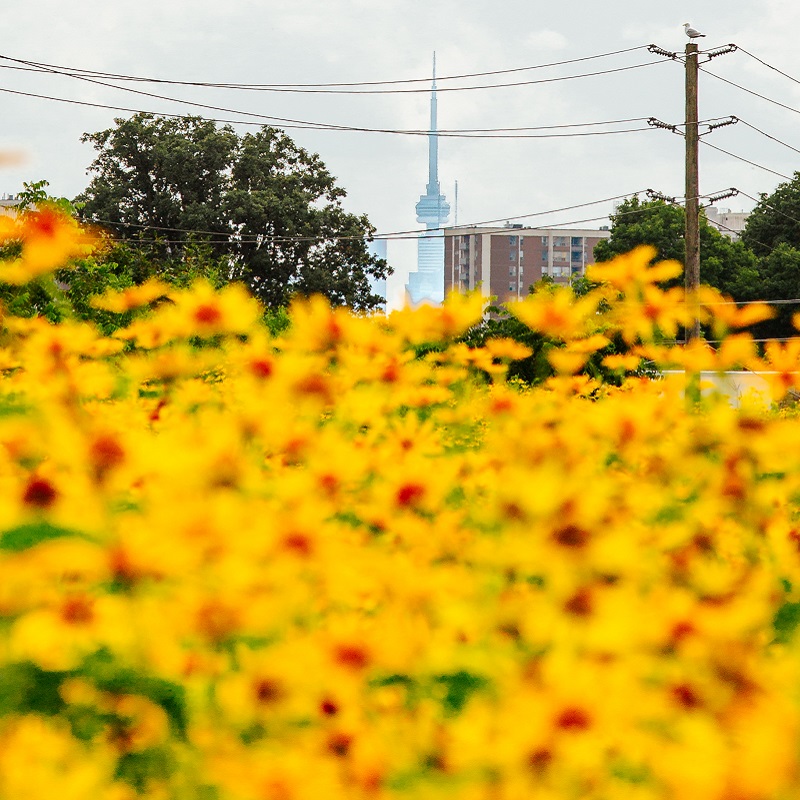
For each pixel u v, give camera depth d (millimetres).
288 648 1067
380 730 1044
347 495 1348
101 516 1035
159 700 1150
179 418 1514
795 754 904
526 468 1404
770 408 1688
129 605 1032
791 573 1437
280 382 1413
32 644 1015
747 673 999
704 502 1534
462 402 1977
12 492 1023
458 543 1262
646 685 985
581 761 948
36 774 1064
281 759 1015
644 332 1875
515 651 1057
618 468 1670
